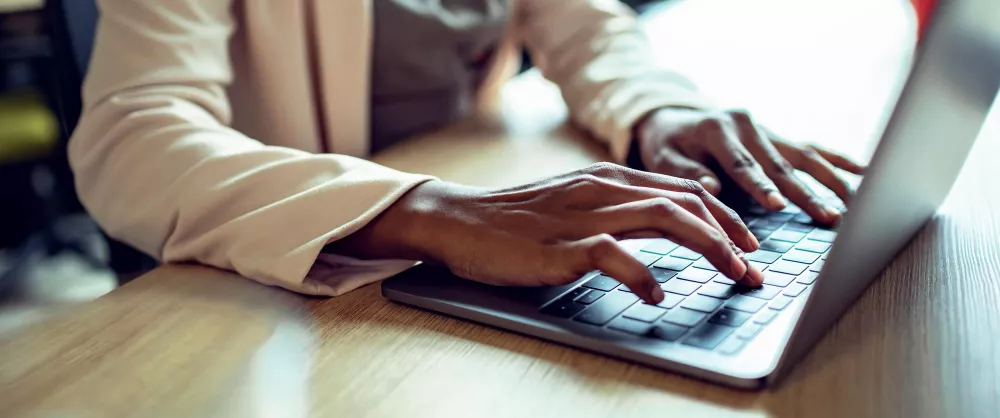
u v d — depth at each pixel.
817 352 0.41
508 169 0.78
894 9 1.74
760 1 1.91
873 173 0.39
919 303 0.47
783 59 1.32
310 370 0.42
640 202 0.49
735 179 0.66
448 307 0.48
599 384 0.39
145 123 0.65
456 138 0.91
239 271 0.55
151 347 0.40
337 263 0.56
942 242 0.56
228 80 0.80
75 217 2.12
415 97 1.07
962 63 0.46
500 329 0.46
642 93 0.83
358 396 0.39
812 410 0.36
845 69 1.22
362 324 0.47
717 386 0.39
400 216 0.54
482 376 0.41
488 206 0.52
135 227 0.63
